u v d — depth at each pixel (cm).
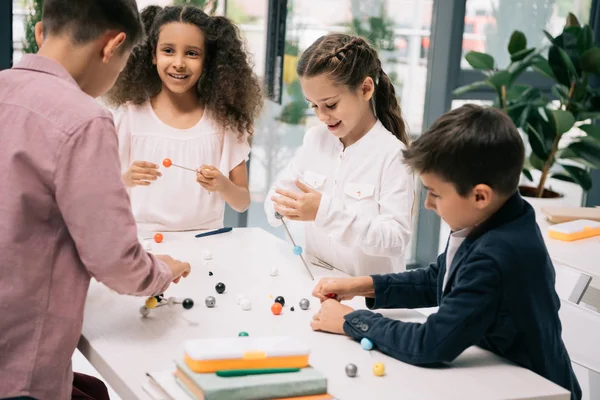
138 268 131
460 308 130
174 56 212
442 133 130
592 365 168
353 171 195
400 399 120
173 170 221
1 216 124
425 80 384
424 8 374
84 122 124
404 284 158
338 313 145
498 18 387
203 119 226
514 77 347
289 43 353
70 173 123
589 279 183
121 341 135
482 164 127
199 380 113
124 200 127
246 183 232
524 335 133
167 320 146
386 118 200
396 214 184
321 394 119
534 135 353
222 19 223
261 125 354
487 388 125
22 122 125
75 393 158
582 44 351
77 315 131
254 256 190
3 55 287
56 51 134
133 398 118
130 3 137
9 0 282
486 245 131
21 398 125
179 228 222
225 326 144
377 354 136
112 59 138
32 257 126
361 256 193
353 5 361
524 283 130
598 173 421
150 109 223
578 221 254
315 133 208
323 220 175
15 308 125
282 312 153
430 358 131
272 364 119
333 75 178
